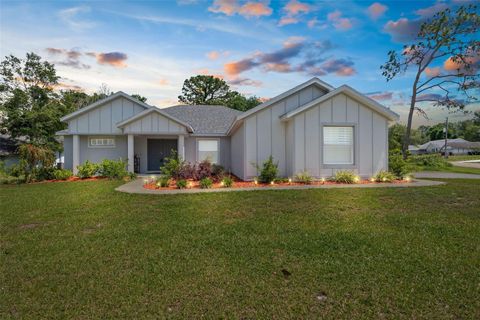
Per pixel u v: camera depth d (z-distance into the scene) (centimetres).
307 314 272
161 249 436
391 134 2772
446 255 406
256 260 393
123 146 1798
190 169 1380
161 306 287
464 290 310
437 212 656
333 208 702
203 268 369
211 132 1827
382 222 575
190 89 4650
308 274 350
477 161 3578
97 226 568
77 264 386
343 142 1245
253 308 282
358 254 411
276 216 629
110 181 1348
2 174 1399
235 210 691
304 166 1207
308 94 1327
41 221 611
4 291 317
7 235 512
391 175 1205
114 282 335
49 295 308
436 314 270
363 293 307
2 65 2686
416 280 334
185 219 610
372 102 1217
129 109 1728
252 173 1288
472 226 544
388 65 2336
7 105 2638
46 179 1434
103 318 268
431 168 2173
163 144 2053
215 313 274
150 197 876
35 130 2525
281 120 1275
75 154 1692
